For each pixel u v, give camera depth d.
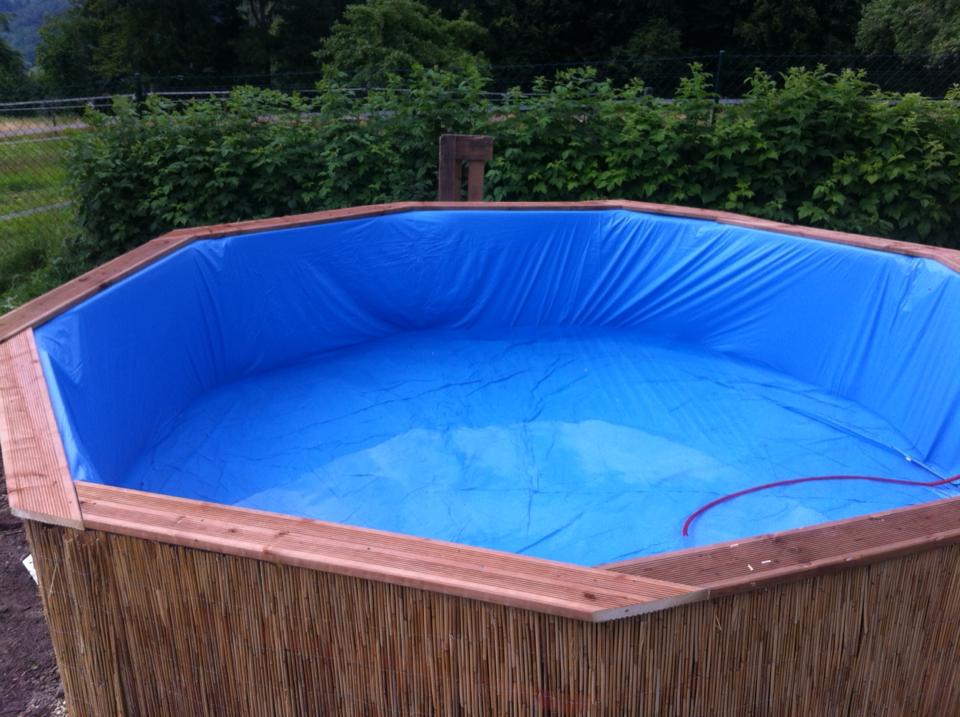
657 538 2.75
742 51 24.14
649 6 23.86
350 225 4.46
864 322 3.72
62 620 1.71
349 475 3.17
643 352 4.42
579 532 2.79
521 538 2.76
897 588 1.54
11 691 2.15
